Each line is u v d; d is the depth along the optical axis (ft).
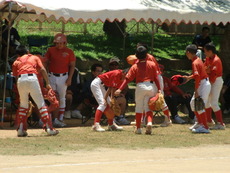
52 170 76.74
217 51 221.25
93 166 80.94
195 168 80.23
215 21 153.79
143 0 148.05
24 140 109.91
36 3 128.88
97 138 114.11
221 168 80.69
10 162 84.74
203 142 111.86
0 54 148.87
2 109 129.70
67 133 120.98
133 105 163.94
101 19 135.13
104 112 125.90
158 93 116.88
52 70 134.10
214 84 129.70
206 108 132.46
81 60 191.21
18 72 114.83
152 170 77.61
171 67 208.03
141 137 116.67
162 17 144.25
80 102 150.41
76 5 133.59
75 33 243.19
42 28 242.58
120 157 91.45
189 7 154.51
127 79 117.50
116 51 212.02
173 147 104.83
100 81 125.18
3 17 142.10
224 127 131.85
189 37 254.68
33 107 120.37
